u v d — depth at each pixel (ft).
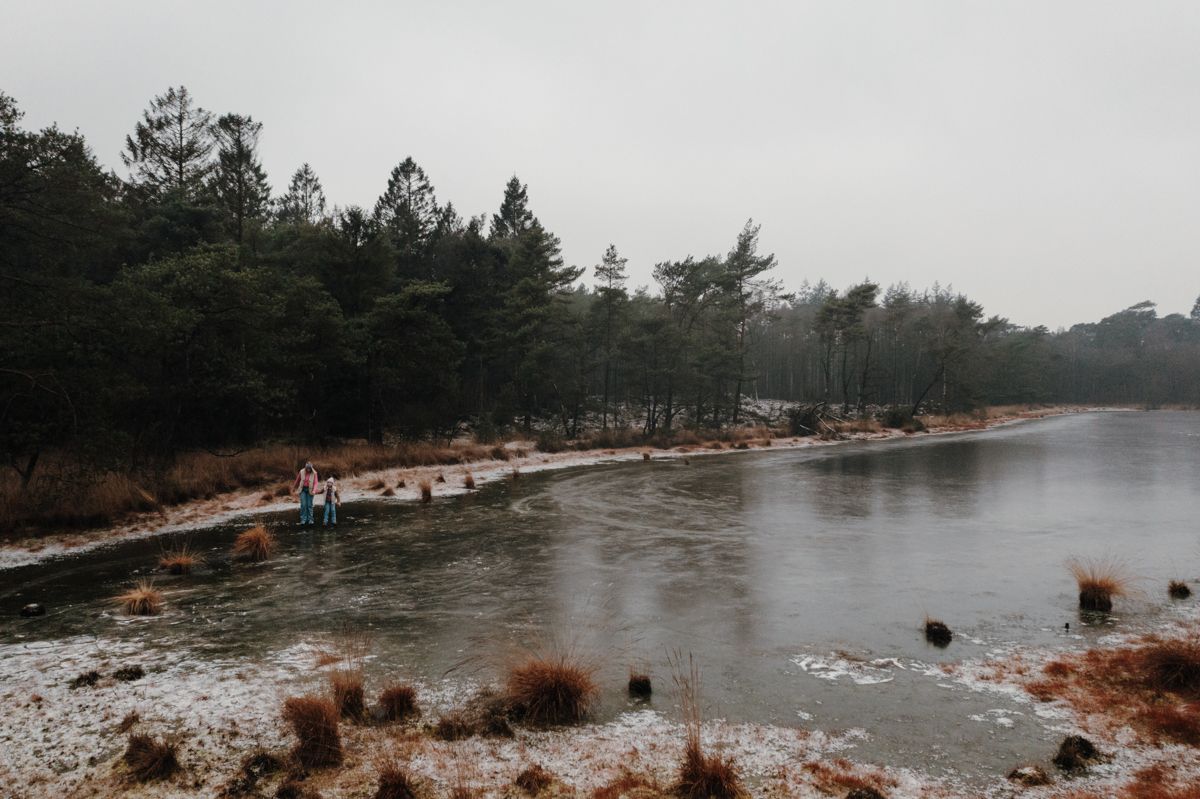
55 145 48.78
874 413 206.80
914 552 42.16
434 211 155.63
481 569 38.11
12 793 15.29
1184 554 40.98
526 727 18.99
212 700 20.42
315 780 15.90
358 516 55.88
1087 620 28.66
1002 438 148.77
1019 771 15.97
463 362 133.18
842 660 24.35
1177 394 332.19
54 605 31.22
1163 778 15.71
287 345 86.38
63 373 52.03
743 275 169.99
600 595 32.89
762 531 49.26
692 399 154.92
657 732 18.70
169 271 69.36
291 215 177.06
